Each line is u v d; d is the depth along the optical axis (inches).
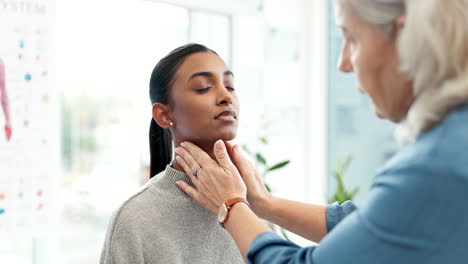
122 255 31.5
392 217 20.8
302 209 34.7
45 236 67.6
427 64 21.2
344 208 34.3
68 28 87.1
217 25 86.4
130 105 99.2
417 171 20.4
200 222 34.2
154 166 39.8
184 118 33.3
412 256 20.2
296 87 98.7
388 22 22.5
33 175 63.2
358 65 24.5
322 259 22.9
